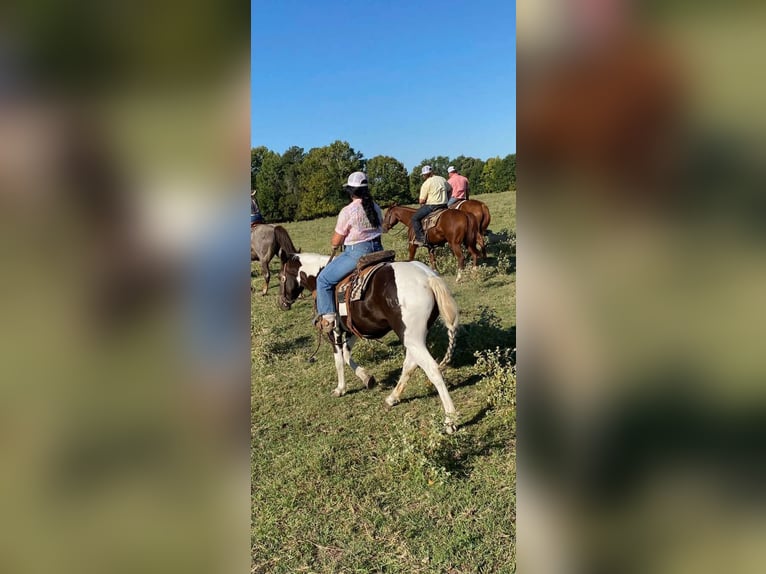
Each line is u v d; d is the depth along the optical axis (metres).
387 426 4.12
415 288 4.02
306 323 7.34
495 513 2.88
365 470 3.48
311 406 4.63
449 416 3.84
